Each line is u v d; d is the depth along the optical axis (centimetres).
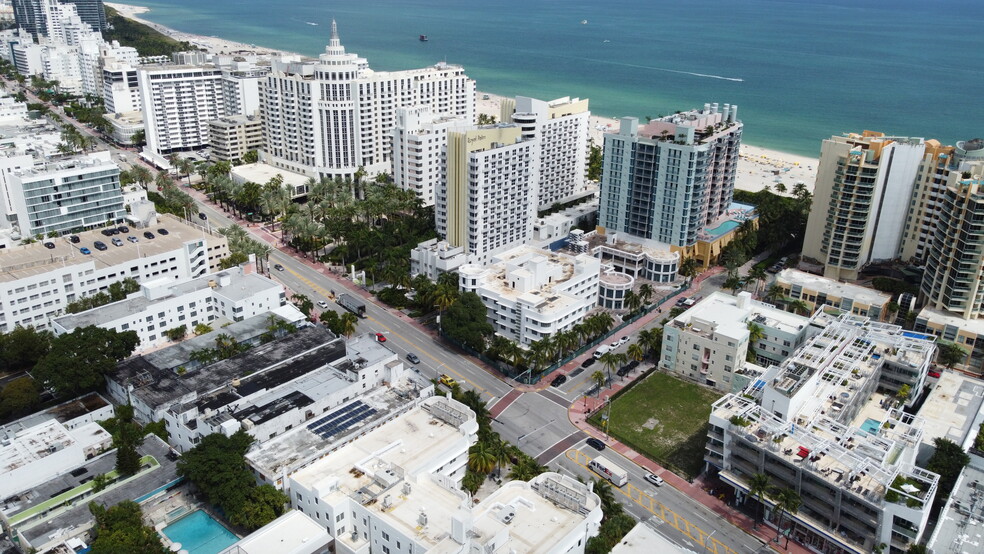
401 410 17675
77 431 17288
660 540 14012
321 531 14138
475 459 16712
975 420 18600
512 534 13688
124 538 13950
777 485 16362
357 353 19762
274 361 19812
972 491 16462
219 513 15725
